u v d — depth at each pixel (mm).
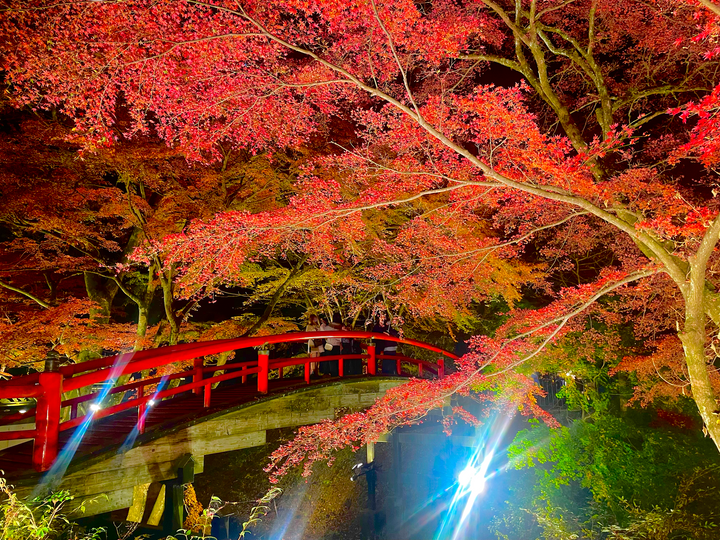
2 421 5066
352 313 10141
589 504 10883
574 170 6164
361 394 10961
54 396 5121
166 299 11617
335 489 17688
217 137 6727
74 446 5512
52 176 9945
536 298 17766
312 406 9656
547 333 7680
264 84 6262
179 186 11000
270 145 10375
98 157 9500
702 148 5297
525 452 11609
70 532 4500
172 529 6785
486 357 7848
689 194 10328
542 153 6012
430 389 7570
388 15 5406
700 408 5848
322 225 6570
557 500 11078
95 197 9977
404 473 18953
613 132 6195
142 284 15352
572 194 6141
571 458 10961
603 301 12586
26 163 9492
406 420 8047
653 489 10070
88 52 5727
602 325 13242
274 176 11781
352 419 7152
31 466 5230
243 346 8133
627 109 12234
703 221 5566
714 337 8500
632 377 12555
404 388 7727
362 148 7090
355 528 17250
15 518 3783
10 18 5500
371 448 17172
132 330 11617
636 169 7785
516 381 8289
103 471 5914
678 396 10914
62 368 5848
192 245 6207
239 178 12203
